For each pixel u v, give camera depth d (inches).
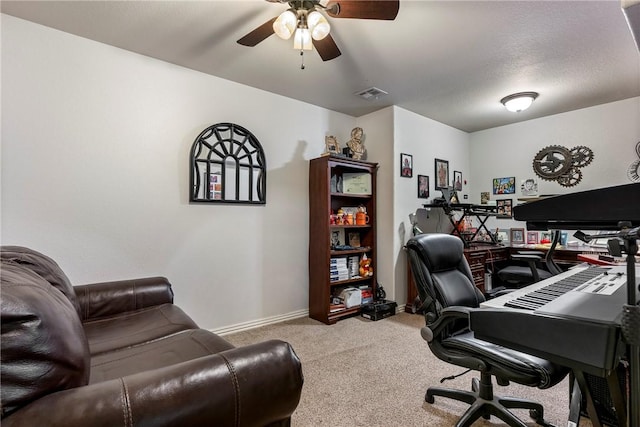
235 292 114.7
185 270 104.5
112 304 74.9
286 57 98.4
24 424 25.8
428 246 67.5
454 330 65.2
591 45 90.7
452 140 170.2
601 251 123.0
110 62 92.0
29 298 30.2
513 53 95.0
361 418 64.9
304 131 134.8
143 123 97.3
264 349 38.9
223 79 112.9
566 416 65.5
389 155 140.7
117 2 73.5
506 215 160.2
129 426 28.0
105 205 91.1
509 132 166.2
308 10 68.6
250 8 75.7
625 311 26.5
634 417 27.8
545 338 31.0
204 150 108.1
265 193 121.7
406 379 80.4
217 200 109.7
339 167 147.3
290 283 128.9
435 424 63.0
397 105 139.3
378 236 144.3
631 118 131.5
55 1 73.0
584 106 140.9
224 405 33.4
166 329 66.4
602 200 28.7
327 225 126.3
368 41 88.4
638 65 102.8
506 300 41.1
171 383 31.9
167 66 101.6
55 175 84.0
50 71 83.4
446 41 88.7
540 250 141.0
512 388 76.7
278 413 37.8
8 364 27.0
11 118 78.7
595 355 27.8
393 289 138.1
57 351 29.9
